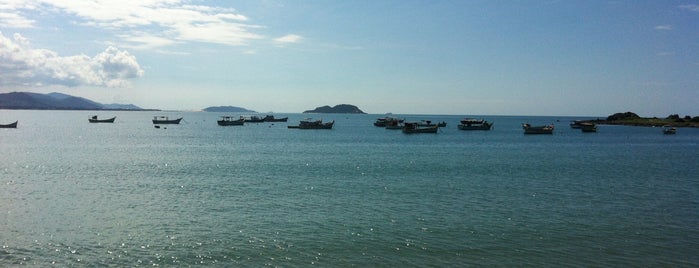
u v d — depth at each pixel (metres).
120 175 53.66
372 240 28.67
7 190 42.88
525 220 33.47
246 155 79.38
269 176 53.78
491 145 108.81
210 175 54.34
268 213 34.94
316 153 84.38
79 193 41.91
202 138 123.31
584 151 95.00
